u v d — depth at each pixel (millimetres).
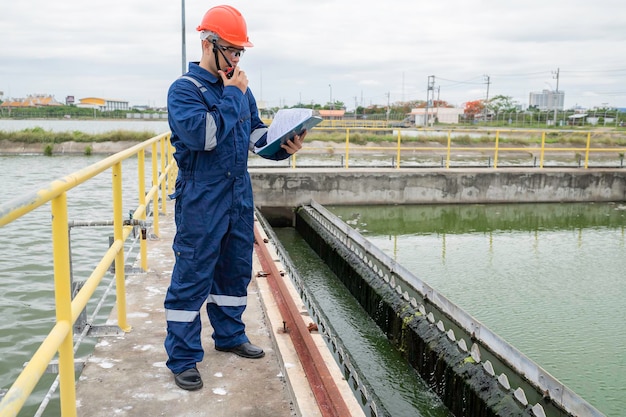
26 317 5898
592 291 7691
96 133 29297
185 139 2451
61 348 2256
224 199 2715
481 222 12391
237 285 3088
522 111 100375
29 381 1684
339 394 2619
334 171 13359
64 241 2174
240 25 2555
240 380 2912
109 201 12469
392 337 6230
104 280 7023
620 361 5473
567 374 5188
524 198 14188
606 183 14398
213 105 2539
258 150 2893
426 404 4938
